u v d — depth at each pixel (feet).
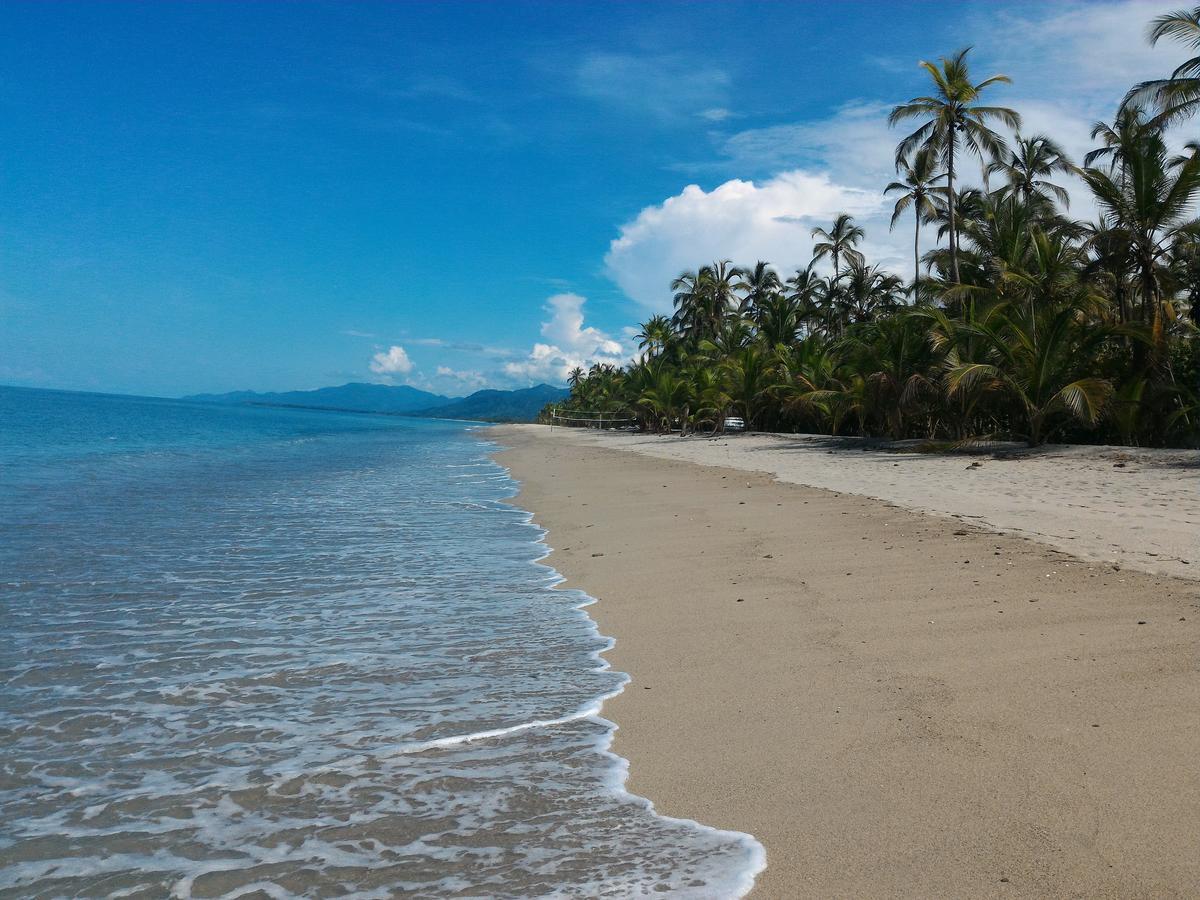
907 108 90.94
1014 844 8.69
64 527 34.04
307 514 39.81
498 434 204.13
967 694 12.91
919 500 36.19
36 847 9.42
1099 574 19.84
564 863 8.83
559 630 18.52
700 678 14.73
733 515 34.65
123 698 14.24
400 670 15.75
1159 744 10.71
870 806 9.70
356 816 10.04
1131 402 60.59
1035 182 107.96
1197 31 56.34
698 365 152.56
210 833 9.69
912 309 76.48
